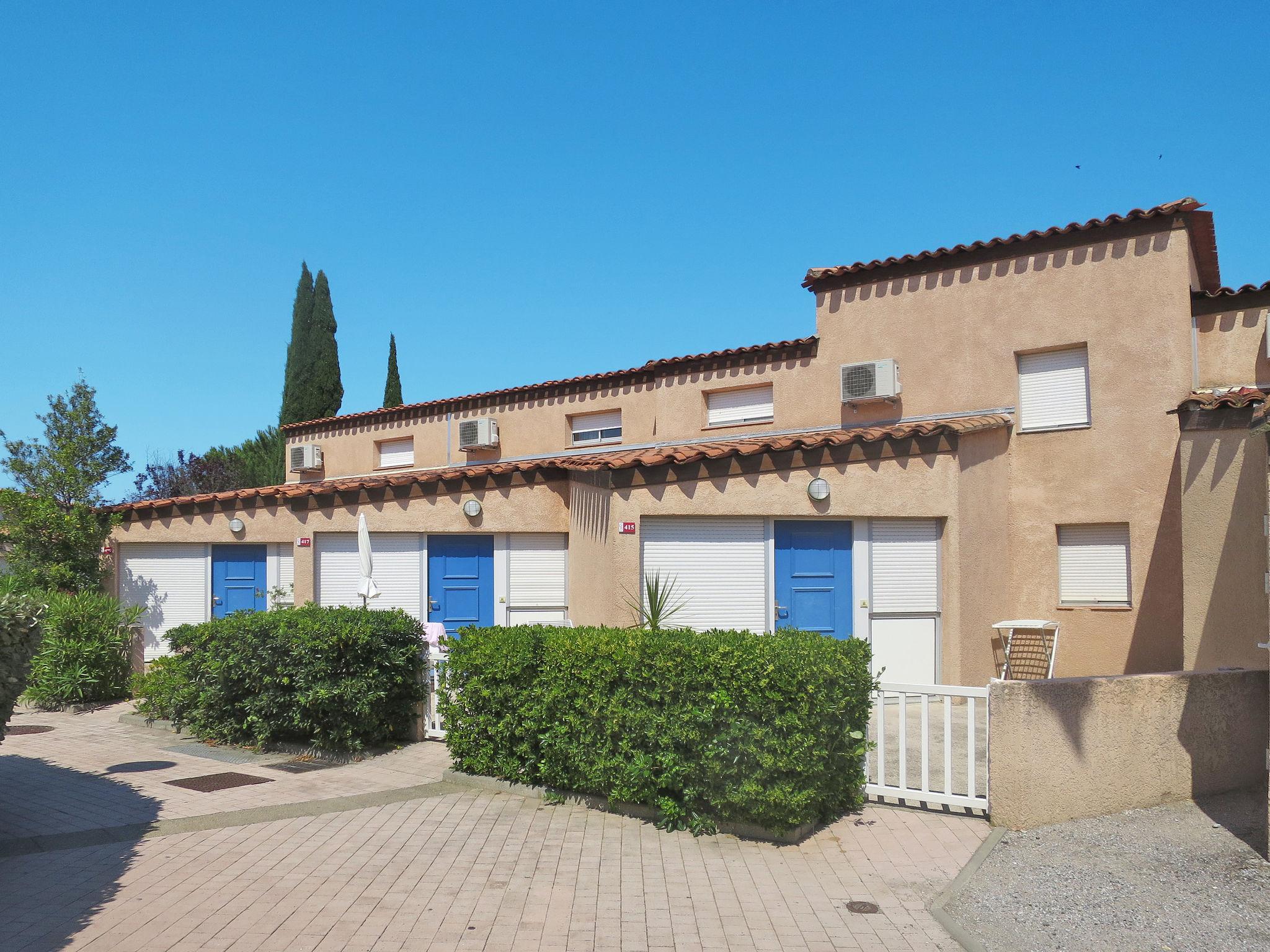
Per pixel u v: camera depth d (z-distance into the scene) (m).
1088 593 12.20
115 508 16.33
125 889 5.95
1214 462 9.05
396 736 10.50
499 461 18.81
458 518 13.70
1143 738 7.49
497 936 5.24
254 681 10.30
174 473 34.84
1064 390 12.42
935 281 13.41
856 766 7.61
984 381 12.90
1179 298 11.63
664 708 7.22
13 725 12.23
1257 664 8.59
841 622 11.50
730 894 5.91
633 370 16.72
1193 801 7.62
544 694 8.05
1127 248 11.99
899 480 11.25
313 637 9.83
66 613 13.91
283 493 14.90
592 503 12.16
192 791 8.52
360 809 7.88
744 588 11.55
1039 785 7.10
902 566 11.52
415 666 10.56
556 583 13.43
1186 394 11.55
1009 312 12.78
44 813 7.78
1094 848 6.63
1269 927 5.35
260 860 6.52
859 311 14.08
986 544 11.93
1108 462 11.98
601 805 7.80
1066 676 11.98
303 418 33.03
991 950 5.11
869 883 6.11
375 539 14.31
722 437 15.37
